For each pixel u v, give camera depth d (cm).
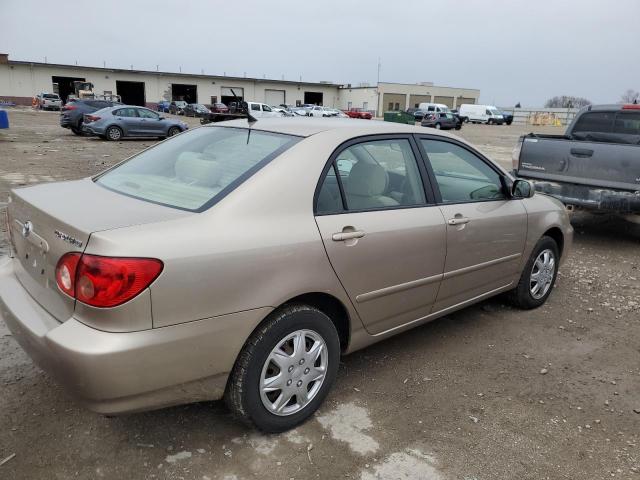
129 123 2141
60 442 271
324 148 299
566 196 699
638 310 493
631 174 643
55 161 1373
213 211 253
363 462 268
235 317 248
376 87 8119
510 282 441
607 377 368
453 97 8662
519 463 275
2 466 253
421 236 334
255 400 267
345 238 289
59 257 237
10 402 301
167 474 254
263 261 254
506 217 407
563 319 464
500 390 344
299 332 279
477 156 404
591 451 287
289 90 8119
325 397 304
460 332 428
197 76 7431
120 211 254
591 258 668
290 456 270
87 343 218
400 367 367
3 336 377
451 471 266
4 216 711
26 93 6650
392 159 340
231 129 344
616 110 786
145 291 221
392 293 327
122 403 229
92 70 6888
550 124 6588
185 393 246
